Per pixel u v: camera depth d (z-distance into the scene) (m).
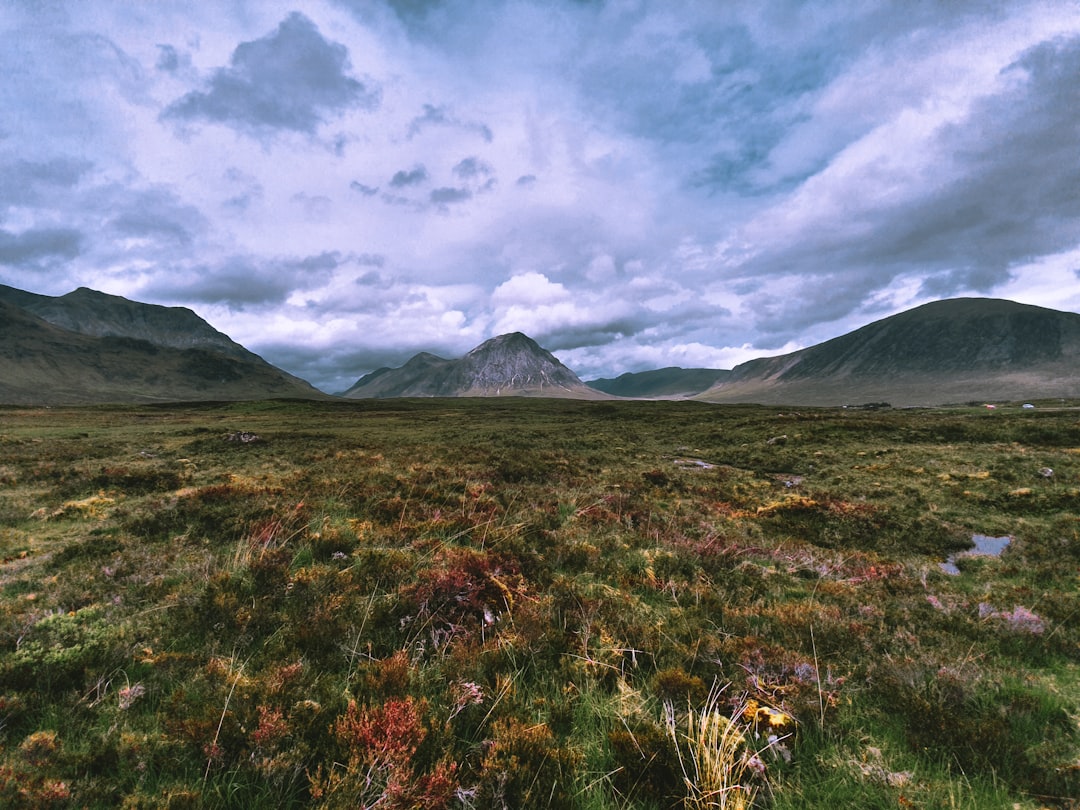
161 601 6.68
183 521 10.89
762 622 6.88
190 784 3.54
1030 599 8.08
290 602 6.64
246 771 3.60
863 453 27.69
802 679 5.19
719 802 3.53
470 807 3.44
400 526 10.49
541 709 4.67
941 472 21.25
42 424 55.84
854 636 6.38
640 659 5.62
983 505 16.06
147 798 3.32
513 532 10.47
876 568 9.99
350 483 15.12
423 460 23.03
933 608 7.73
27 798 3.21
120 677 4.89
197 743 3.85
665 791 3.69
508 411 97.50
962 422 39.00
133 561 8.29
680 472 23.25
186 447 28.95
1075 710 4.81
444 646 5.63
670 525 12.36
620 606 7.12
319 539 9.19
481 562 7.80
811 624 6.69
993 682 5.31
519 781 3.62
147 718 4.23
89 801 3.34
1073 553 11.01
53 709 4.28
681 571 9.05
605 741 4.29
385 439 37.38
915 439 32.47
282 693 4.49
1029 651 6.23
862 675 5.41
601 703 4.79
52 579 7.62
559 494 15.41
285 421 68.44
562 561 9.19
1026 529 13.09
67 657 4.92
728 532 12.27
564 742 4.24
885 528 13.47
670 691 4.86
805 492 18.75
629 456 29.62
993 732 4.16
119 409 106.94
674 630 6.43
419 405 129.25
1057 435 29.62
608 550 10.11
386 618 6.19
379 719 4.02
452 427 55.44
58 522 11.62
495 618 6.50
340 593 6.89
